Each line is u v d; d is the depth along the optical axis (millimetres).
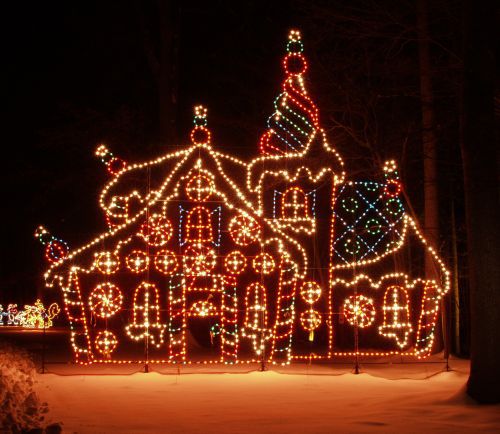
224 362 16094
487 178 12125
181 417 10766
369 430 9844
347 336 25922
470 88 12242
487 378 11805
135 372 15672
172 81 26062
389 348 23734
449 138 21734
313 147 22016
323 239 25625
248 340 23578
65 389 13492
